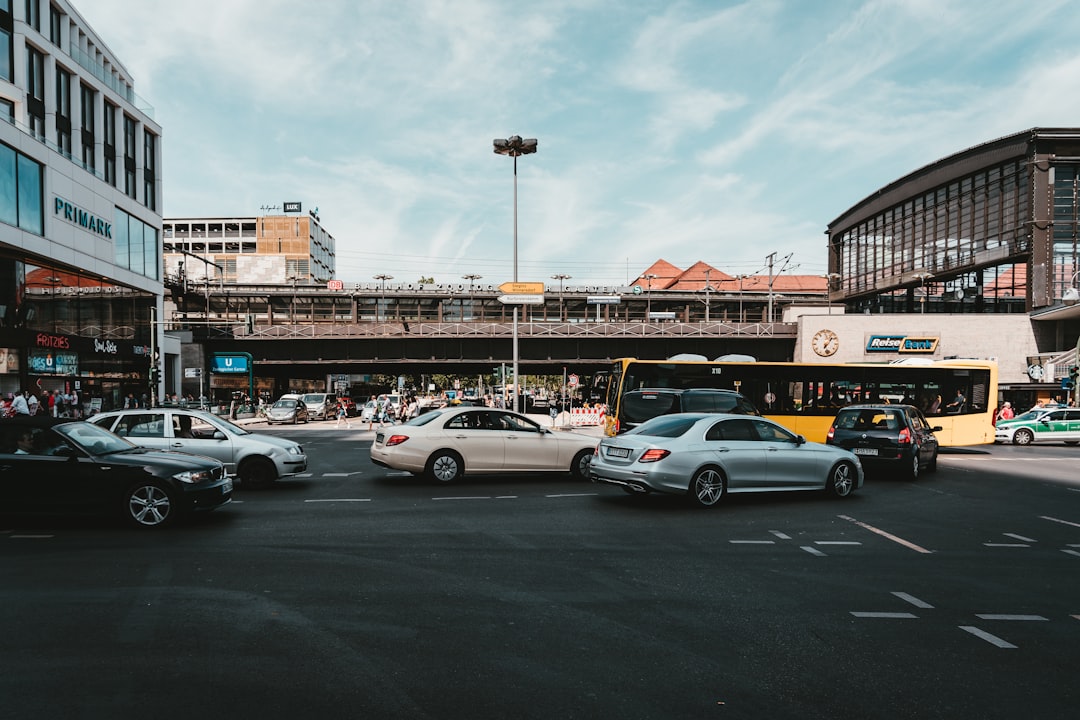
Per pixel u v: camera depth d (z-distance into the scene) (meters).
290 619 5.30
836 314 49.12
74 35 37.50
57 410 30.03
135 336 41.59
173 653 4.57
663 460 10.45
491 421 13.59
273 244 112.06
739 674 4.35
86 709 3.75
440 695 3.98
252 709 3.78
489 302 59.19
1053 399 42.88
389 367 56.41
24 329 29.88
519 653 4.65
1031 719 3.78
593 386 22.55
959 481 14.59
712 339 51.03
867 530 9.09
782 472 11.24
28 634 4.91
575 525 9.23
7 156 28.08
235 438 12.41
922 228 54.34
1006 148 46.62
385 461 12.98
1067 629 5.27
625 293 61.41
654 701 3.94
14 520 9.18
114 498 8.60
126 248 39.81
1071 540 8.57
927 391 21.23
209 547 7.71
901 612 5.65
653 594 6.09
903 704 3.95
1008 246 47.22
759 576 6.73
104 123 39.12
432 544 8.00
